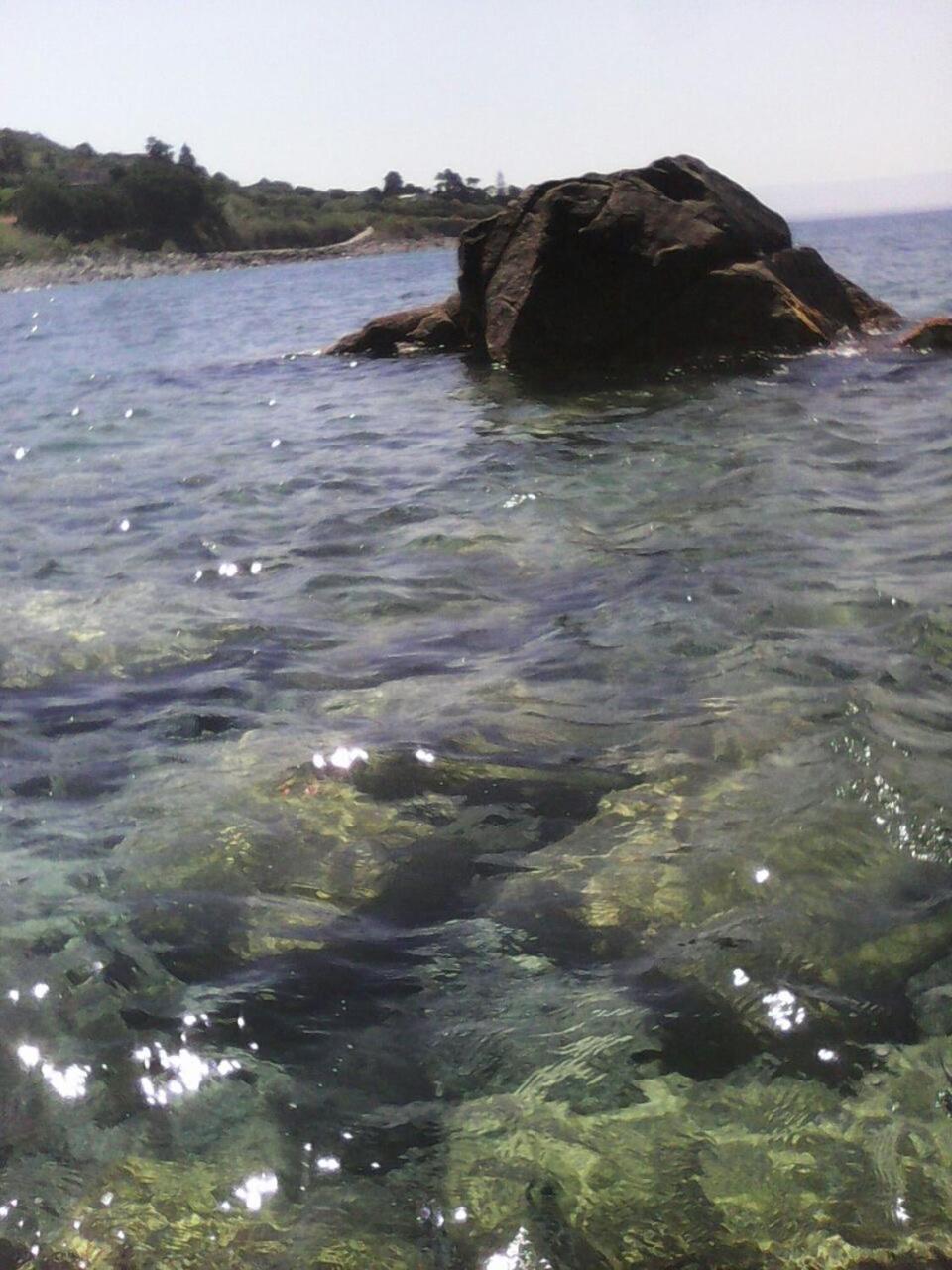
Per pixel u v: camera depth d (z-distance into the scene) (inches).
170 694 209.6
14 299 1868.8
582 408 454.6
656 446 373.7
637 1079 115.3
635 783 167.6
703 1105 111.9
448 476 354.6
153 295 1706.4
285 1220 102.4
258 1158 108.7
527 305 567.2
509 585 255.1
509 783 169.8
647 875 146.1
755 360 534.6
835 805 158.2
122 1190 106.2
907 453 340.5
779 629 217.2
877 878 143.1
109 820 166.7
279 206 3796.8
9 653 231.1
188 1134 111.8
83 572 285.4
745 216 597.6
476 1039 121.3
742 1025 121.1
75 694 211.6
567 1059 118.1
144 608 254.7
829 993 124.8
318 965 133.6
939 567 243.1
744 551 263.0
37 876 153.0
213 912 144.2
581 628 226.4
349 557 283.1
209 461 404.2
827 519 283.0
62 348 904.3
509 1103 113.3
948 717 179.8
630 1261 97.3
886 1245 97.6
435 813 163.5
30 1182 107.3
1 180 3629.4
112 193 3034.0
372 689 205.9
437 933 138.3
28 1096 116.9
